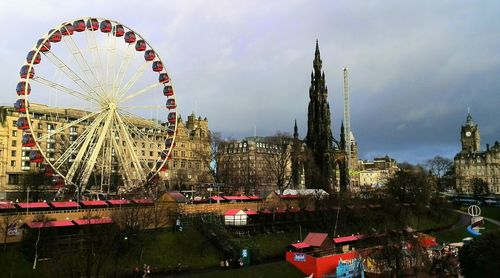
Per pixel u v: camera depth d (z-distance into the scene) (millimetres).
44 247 88625
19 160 199375
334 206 144125
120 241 94375
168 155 141000
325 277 98938
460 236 156750
